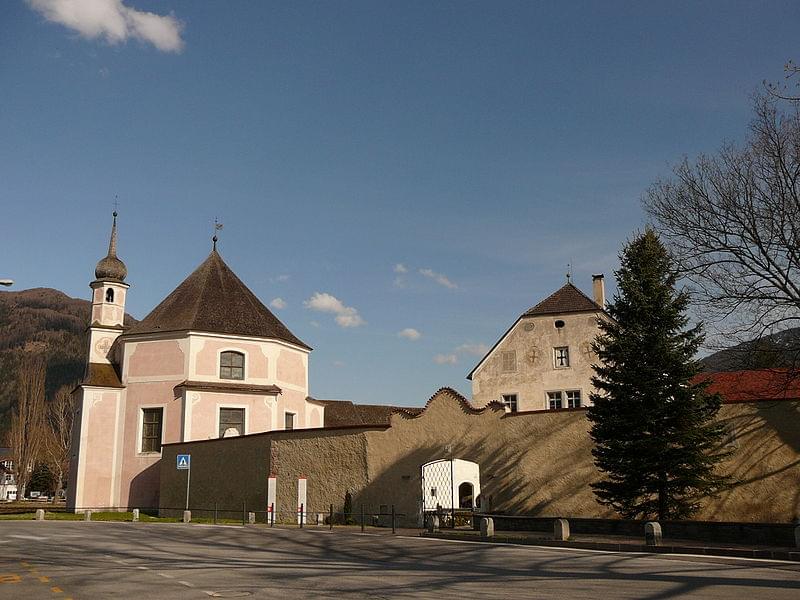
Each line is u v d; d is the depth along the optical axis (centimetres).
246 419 4403
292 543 2170
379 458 3186
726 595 1142
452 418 3111
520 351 4428
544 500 2858
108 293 4909
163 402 4394
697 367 2595
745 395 2872
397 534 2530
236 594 1159
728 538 2042
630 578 1359
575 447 2853
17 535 2478
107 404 4484
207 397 4344
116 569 1514
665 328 2653
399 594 1156
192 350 4428
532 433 2939
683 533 2139
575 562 1658
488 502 2953
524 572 1459
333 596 1135
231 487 3641
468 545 2109
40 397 8081
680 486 2500
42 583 1298
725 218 2698
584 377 4275
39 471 10275
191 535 2473
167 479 4016
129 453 4394
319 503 3262
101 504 4341
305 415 4844
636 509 2558
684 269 2731
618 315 2745
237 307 4738
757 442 2670
